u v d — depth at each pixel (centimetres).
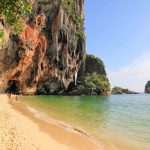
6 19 803
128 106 5534
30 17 7744
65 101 6012
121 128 2181
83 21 11956
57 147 1422
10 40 6394
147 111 4162
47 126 2098
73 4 10700
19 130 1692
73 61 10562
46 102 5209
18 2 731
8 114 2492
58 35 9256
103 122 2522
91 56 13512
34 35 7862
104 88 12044
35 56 8262
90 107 4600
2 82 6969
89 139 1692
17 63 7106
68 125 2208
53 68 9250
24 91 8319
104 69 13612
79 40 11088
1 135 1430
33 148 1292
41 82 9156
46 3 8556
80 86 10912
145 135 1881
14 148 1215
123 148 1486
